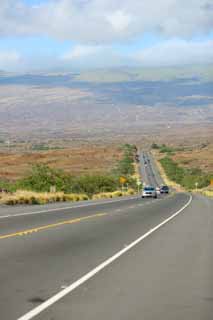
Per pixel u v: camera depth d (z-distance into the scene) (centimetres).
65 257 1728
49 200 5666
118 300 1139
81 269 1507
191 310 1066
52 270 1484
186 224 3102
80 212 3894
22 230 2522
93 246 2014
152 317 1010
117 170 17500
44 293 1194
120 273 1458
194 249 1995
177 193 11075
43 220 3097
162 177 18250
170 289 1260
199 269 1549
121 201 6228
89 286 1278
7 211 3850
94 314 1023
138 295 1191
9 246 1959
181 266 1599
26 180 7438
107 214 3803
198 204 5828
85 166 19050
